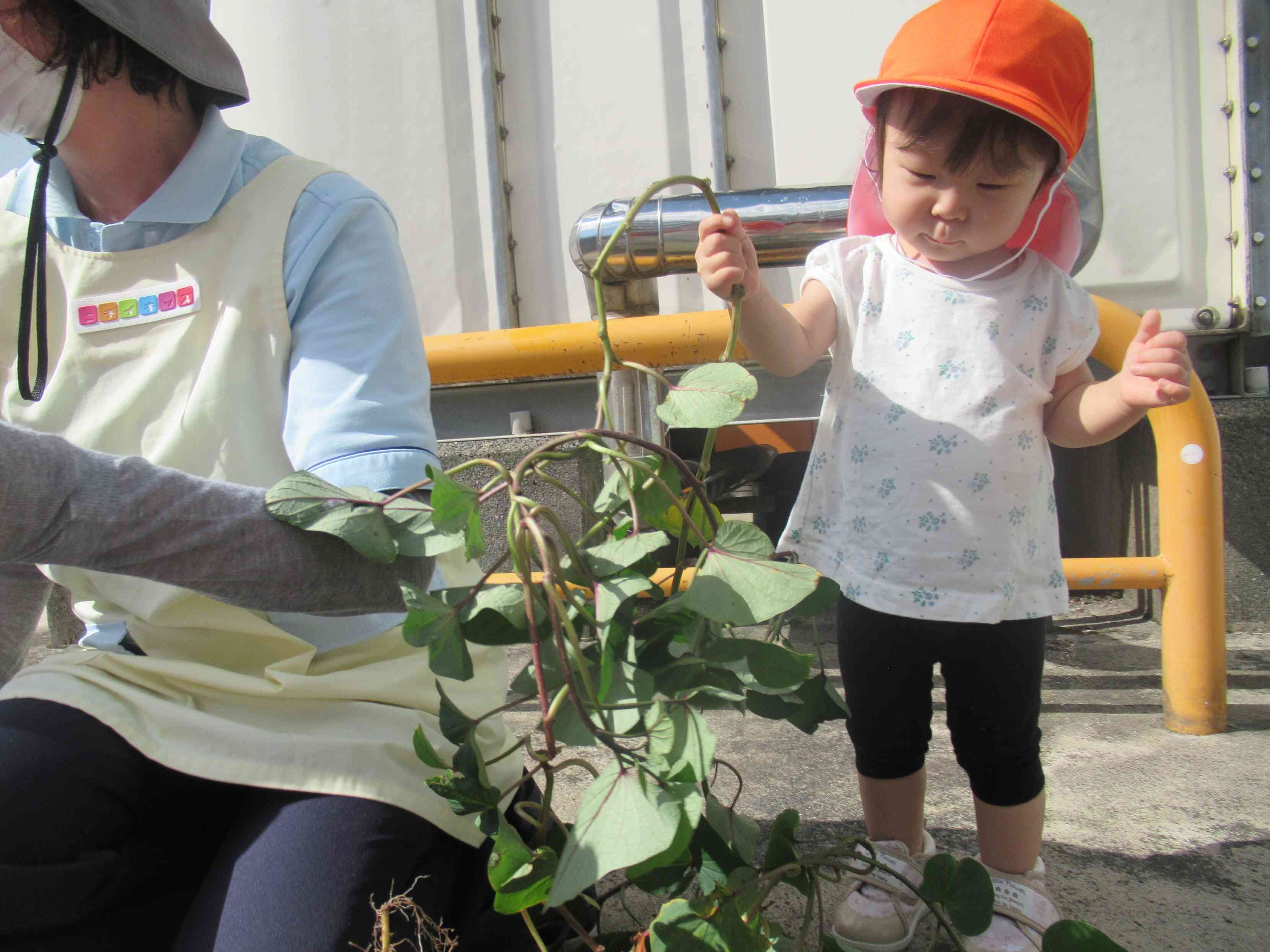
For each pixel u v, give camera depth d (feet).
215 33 3.52
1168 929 4.25
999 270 4.79
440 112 9.13
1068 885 4.64
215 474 3.40
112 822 3.16
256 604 3.02
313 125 9.33
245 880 2.89
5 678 4.02
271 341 3.41
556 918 3.69
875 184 5.03
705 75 8.68
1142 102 8.34
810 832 5.16
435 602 2.88
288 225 3.45
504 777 3.62
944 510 4.53
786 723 6.81
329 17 9.27
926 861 4.52
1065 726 6.64
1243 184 8.19
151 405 3.48
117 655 3.41
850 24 8.45
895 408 4.70
